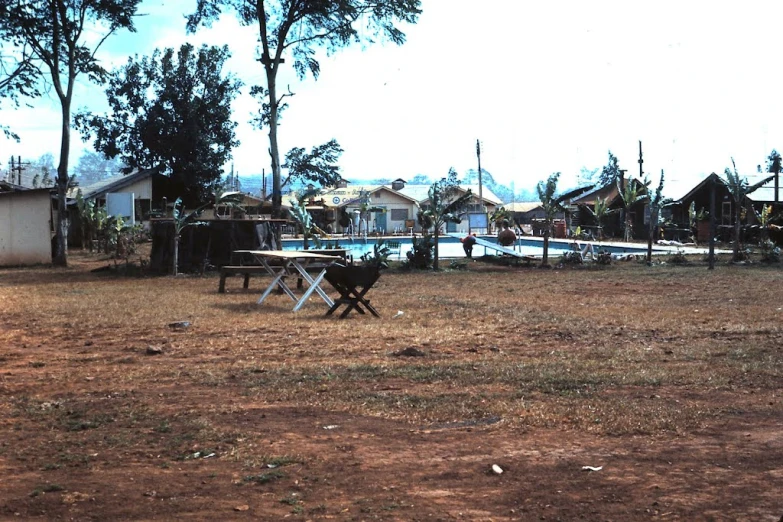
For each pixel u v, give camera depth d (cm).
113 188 5406
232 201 4375
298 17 3781
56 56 3416
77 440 630
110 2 3416
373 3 3803
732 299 1819
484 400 750
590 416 684
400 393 786
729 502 477
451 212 3067
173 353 1076
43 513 472
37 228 3531
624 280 2467
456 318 1459
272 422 681
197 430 653
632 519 454
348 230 6194
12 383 871
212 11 3775
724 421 675
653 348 1087
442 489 507
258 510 473
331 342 1157
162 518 462
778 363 948
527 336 1219
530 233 6238
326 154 4522
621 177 5272
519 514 463
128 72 5606
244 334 1251
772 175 4578
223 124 5794
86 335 1272
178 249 2830
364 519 457
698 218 4831
